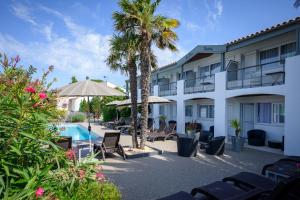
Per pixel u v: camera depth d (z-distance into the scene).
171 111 25.31
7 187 2.41
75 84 10.41
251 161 9.92
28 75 3.74
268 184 5.09
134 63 12.12
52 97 3.76
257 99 15.49
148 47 11.61
